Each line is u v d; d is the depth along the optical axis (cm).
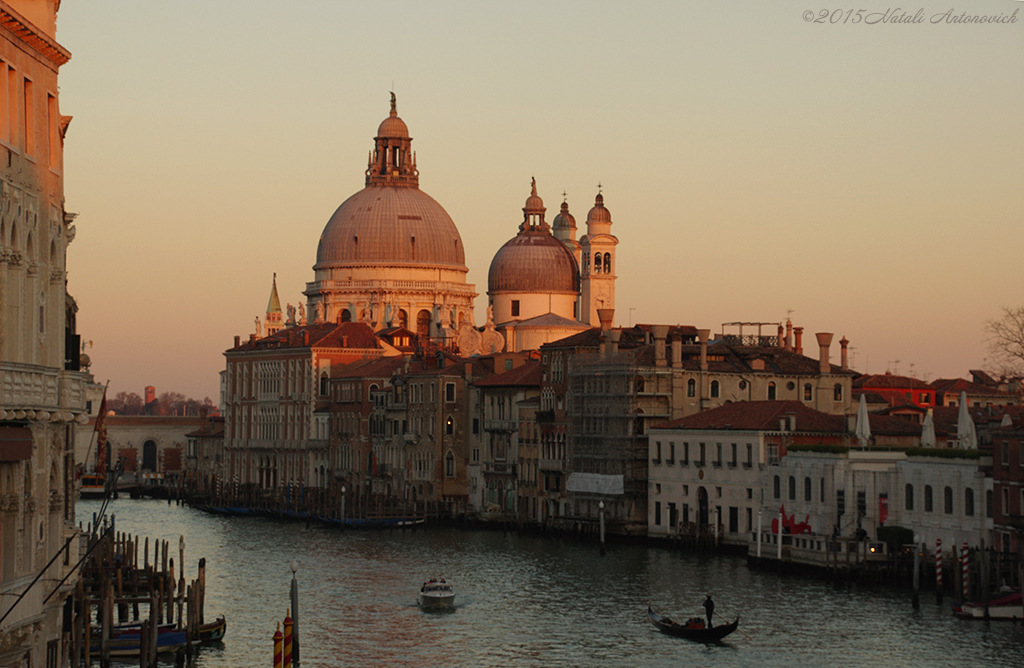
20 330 4859
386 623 9750
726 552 13412
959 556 9725
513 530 16738
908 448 11019
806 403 15662
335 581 11869
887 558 10775
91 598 8981
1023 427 9662
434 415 18300
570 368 15838
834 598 10206
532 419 16788
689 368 15200
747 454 13200
